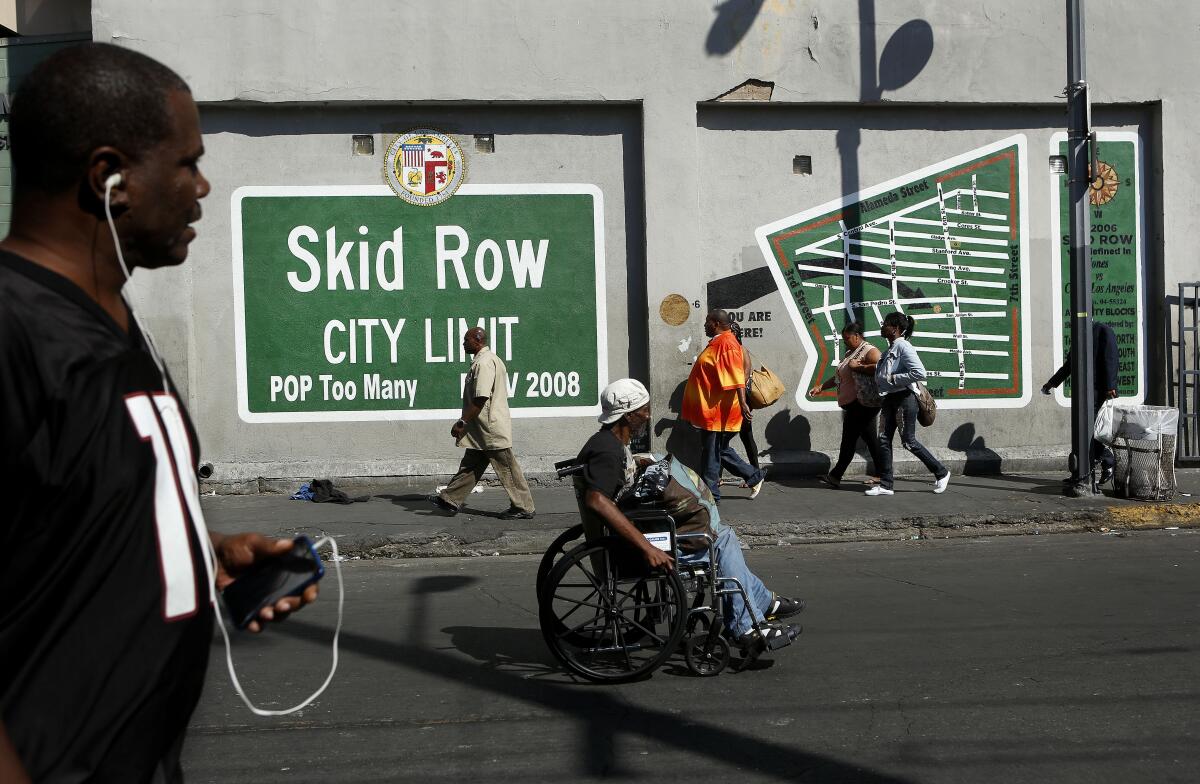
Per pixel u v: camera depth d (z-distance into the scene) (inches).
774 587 291.1
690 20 438.3
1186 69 465.1
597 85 435.8
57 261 61.9
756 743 176.1
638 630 219.0
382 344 441.4
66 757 59.1
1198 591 279.3
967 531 368.5
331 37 423.8
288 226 435.8
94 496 58.7
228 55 420.5
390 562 336.8
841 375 422.0
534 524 362.6
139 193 63.7
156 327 422.9
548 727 186.1
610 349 450.6
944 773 161.8
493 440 369.7
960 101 454.3
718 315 405.7
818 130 456.4
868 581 297.3
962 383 468.4
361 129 437.1
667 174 439.2
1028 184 469.1
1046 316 472.4
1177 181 468.1
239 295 434.6
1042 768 163.2
